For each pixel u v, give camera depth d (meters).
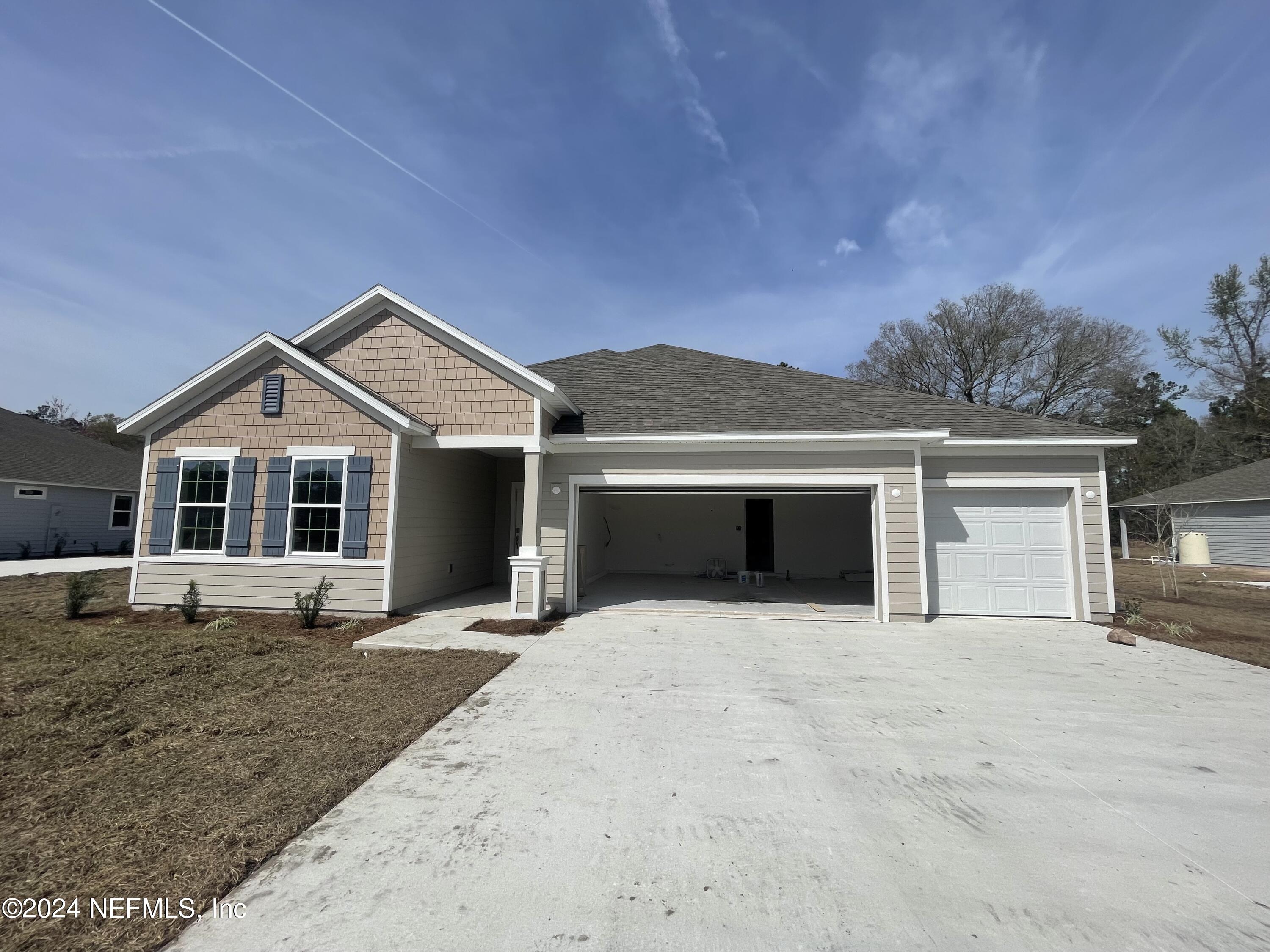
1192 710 5.07
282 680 5.52
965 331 32.75
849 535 15.48
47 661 5.69
